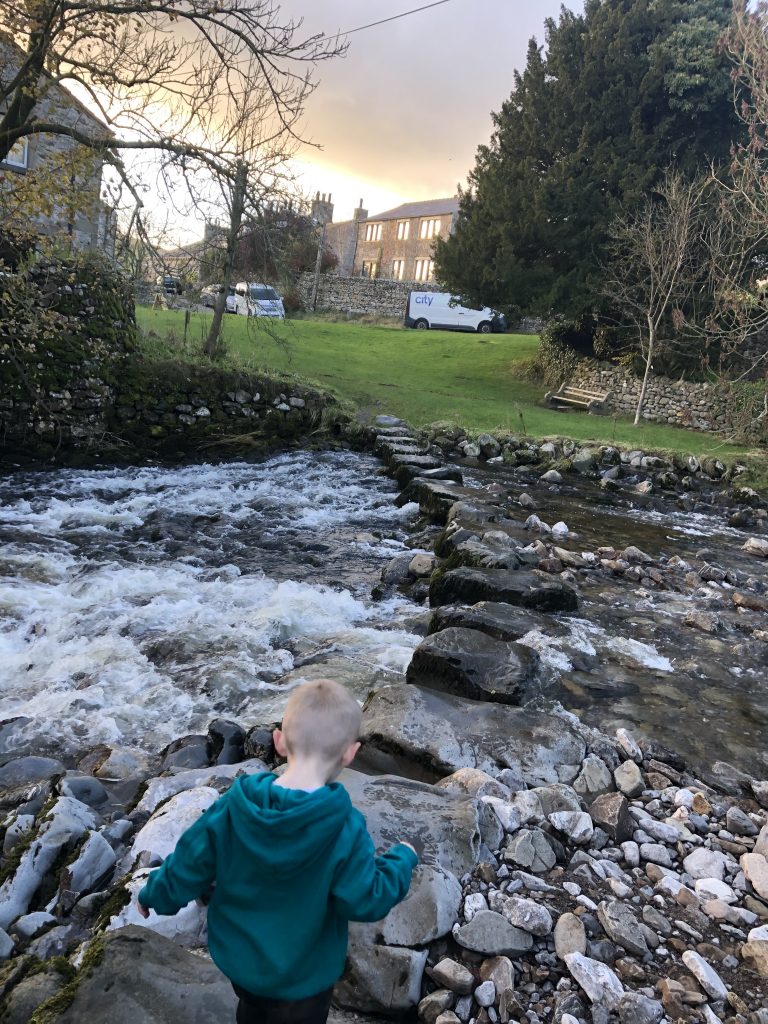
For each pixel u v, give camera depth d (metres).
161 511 12.13
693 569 10.09
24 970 2.87
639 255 22.45
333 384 22.02
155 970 2.60
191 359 18.27
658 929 3.26
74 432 15.26
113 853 3.63
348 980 2.82
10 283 13.19
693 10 23.62
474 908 3.19
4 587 8.27
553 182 23.33
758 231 19.03
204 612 7.79
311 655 6.83
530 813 3.95
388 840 3.38
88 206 12.49
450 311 39.84
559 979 2.91
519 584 7.80
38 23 11.80
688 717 5.64
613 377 24.45
